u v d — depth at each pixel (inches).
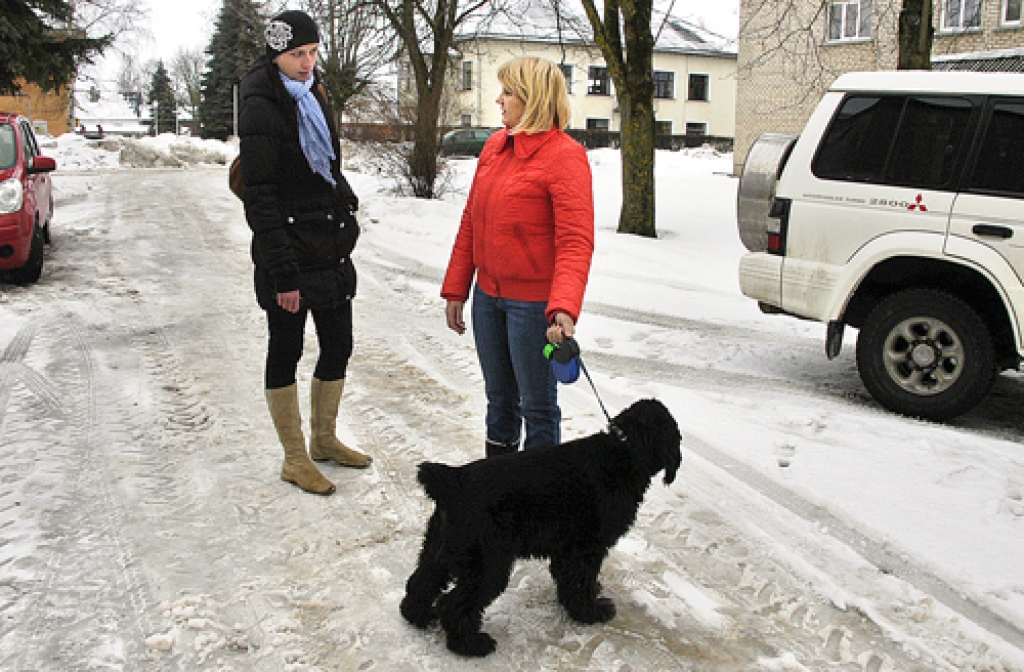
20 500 157.8
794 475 175.8
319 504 160.9
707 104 2018.9
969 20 795.4
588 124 1948.8
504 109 132.4
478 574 112.2
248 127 148.3
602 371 254.4
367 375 243.6
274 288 155.4
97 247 452.4
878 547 149.2
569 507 113.8
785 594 134.2
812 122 236.1
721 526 156.1
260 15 896.3
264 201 149.8
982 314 218.1
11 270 349.4
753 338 303.1
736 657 118.1
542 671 114.0
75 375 233.8
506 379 146.4
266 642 118.4
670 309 343.9
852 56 951.0
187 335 279.4
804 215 234.1
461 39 786.8
